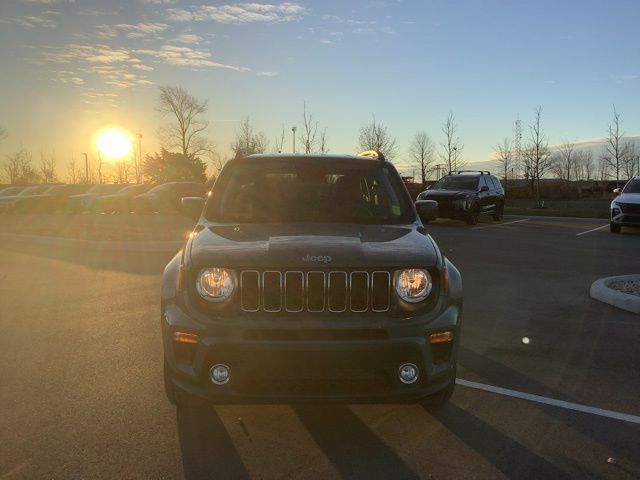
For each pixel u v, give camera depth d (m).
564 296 8.38
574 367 5.14
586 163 63.66
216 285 3.47
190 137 56.59
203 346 3.39
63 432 3.77
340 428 3.88
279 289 3.47
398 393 3.48
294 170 4.93
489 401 4.35
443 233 18.31
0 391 4.49
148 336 6.09
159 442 3.64
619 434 3.80
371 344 3.37
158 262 11.59
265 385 3.41
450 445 3.64
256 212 4.62
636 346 5.80
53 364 5.15
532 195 43.72
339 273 3.49
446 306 3.65
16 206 29.53
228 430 3.82
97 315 7.05
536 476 3.26
